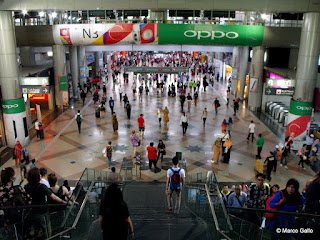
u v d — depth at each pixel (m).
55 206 6.23
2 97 18.89
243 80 33.03
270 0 19.02
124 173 14.89
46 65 30.20
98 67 45.06
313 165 17.19
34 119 24.95
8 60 18.48
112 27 22.47
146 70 28.20
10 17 18.56
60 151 18.73
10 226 5.52
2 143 19.16
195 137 21.22
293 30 23.28
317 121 22.44
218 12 24.17
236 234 6.34
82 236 7.57
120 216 3.99
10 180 6.48
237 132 22.42
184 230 7.36
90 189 10.27
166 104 30.45
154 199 10.78
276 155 15.28
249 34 22.88
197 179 12.40
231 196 8.53
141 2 19.67
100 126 23.42
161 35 22.25
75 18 26.55
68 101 30.05
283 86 21.48
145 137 21.03
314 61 19.02
